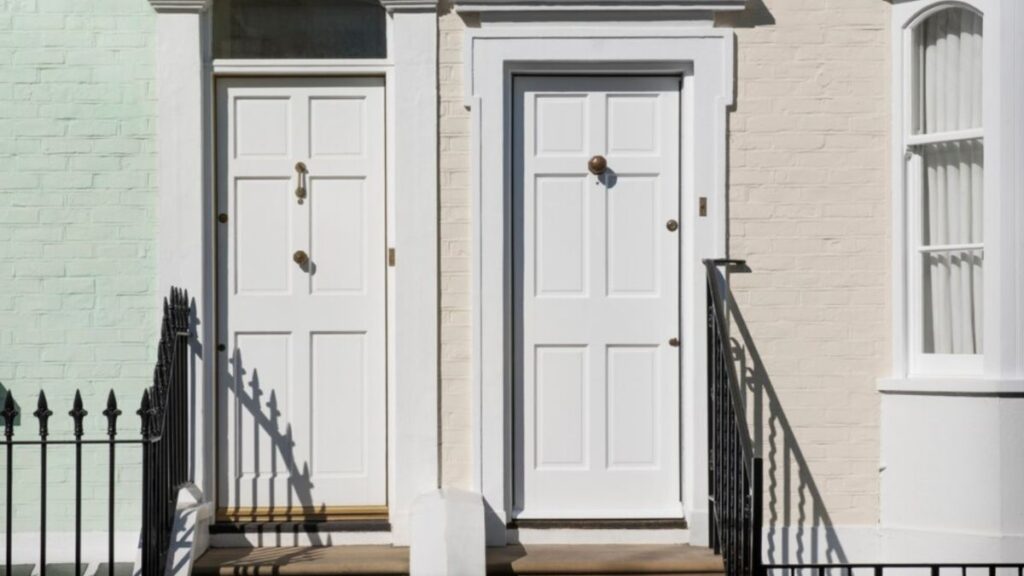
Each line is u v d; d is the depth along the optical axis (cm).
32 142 601
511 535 601
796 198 605
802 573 600
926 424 589
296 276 612
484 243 598
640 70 609
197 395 593
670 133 611
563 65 605
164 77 595
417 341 598
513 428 609
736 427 523
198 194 596
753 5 605
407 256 599
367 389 613
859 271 606
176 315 562
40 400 511
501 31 600
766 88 606
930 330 606
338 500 611
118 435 600
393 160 604
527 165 610
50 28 602
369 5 614
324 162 613
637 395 610
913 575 590
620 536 601
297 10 613
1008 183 574
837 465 604
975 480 575
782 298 604
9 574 509
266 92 613
